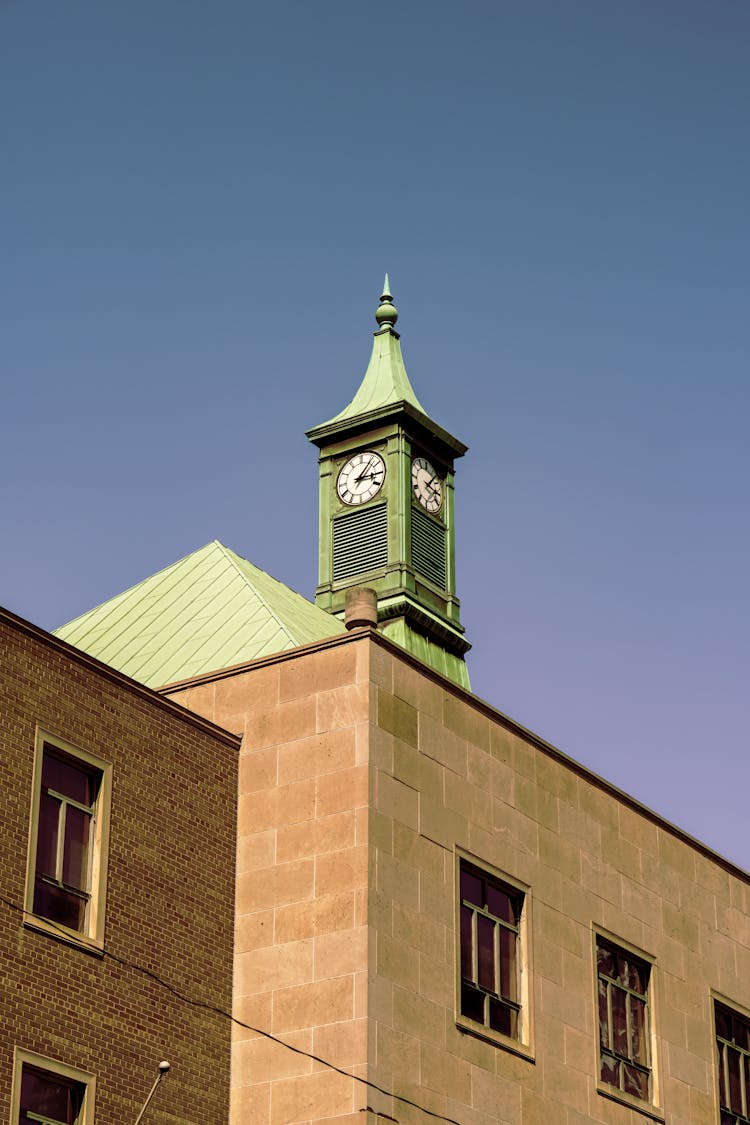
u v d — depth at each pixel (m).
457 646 69.62
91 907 32.91
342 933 34.81
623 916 41.75
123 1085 32.31
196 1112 33.66
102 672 34.44
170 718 35.72
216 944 35.22
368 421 70.75
